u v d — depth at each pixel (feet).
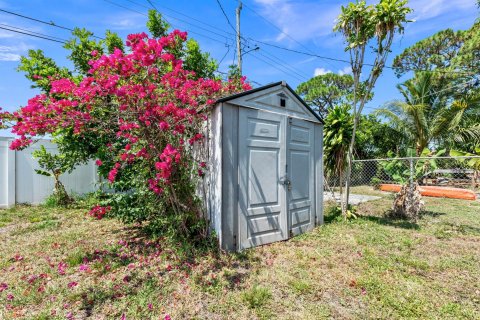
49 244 13.87
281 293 9.27
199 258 11.78
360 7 16.53
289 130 15.53
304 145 16.79
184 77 13.44
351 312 8.22
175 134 12.14
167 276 10.23
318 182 18.06
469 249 13.58
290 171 15.58
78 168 27.09
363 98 18.57
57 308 8.29
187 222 13.25
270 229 14.23
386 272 10.84
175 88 12.32
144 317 7.89
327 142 22.27
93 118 12.26
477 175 41.27
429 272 10.94
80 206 23.75
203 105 12.66
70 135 19.54
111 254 12.24
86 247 13.29
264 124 14.16
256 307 8.41
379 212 23.16
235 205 12.84
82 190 27.27
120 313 8.05
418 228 17.38
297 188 16.08
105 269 10.75
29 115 11.09
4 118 11.04
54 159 23.38
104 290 9.23
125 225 17.20
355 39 17.28
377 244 14.17
